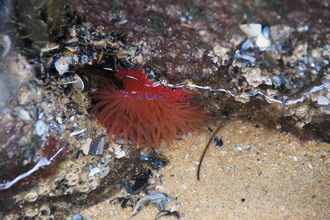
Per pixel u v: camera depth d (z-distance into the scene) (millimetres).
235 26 337
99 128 366
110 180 367
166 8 334
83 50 358
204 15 335
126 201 367
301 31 337
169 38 348
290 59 344
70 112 356
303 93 358
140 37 352
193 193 365
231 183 365
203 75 365
